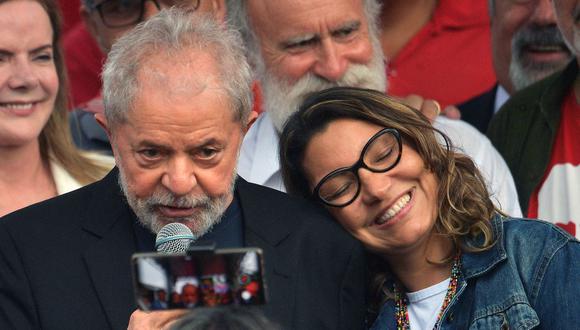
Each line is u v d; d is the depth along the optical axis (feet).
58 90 60.80
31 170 59.67
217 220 46.62
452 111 71.26
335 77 62.13
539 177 66.49
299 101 62.90
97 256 45.80
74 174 61.00
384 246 49.90
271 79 63.93
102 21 67.92
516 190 66.64
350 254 48.39
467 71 79.77
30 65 58.23
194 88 42.96
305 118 50.44
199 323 33.06
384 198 49.24
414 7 79.77
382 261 51.88
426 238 50.55
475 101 78.79
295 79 63.00
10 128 57.98
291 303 46.32
